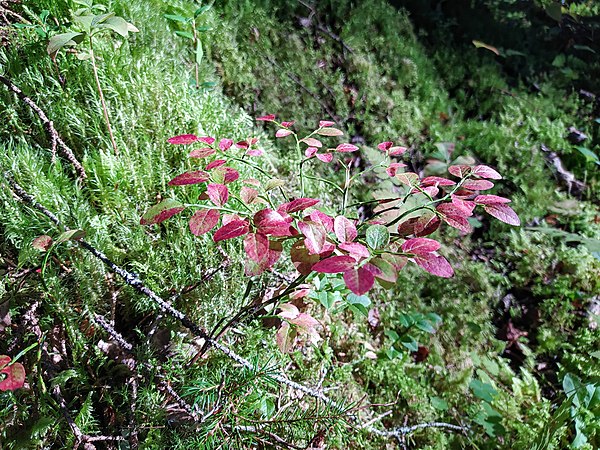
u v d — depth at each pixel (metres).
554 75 4.02
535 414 2.22
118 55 2.20
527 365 2.56
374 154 2.94
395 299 2.51
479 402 2.23
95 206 1.94
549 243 2.97
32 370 1.50
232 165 2.12
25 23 2.14
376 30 3.44
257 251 1.11
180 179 1.27
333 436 1.64
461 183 1.35
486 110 3.65
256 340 1.72
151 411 1.47
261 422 1.44
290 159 2.71
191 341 1.77
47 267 1.63
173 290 1.80
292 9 3.24
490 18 3.97
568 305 2.71
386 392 2.10
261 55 3.04
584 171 3.49
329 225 1.22
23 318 1.61
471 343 2.53
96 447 1.49
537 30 4.13
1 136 1.98
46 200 1.73
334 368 1.98
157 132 2.09
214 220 1.16
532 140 3.47
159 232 1.86
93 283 1.65
